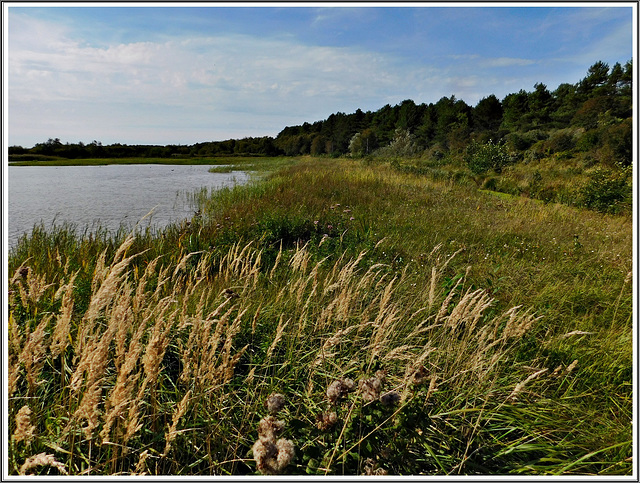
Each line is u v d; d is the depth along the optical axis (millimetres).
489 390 2760
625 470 2248
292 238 7383
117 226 9992
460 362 3043
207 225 7797
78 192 17875
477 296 2982
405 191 13867
